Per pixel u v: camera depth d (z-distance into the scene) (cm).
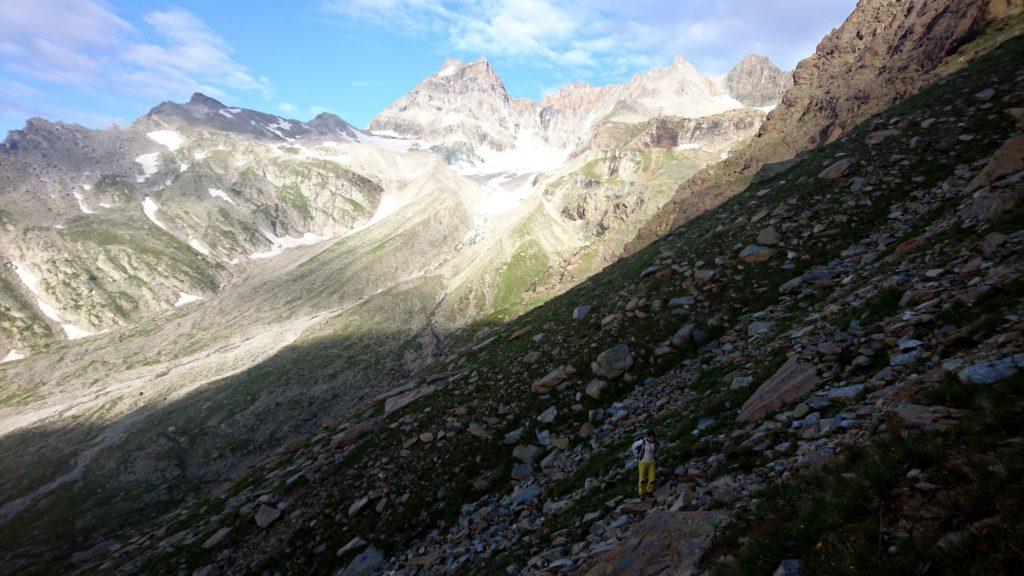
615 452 2264
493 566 1769
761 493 1073
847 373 1545
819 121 9631
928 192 3200
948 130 3669
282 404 16150
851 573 643
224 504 4106
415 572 2198
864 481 809
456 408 3712
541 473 2678
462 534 2373
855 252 3058
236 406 16100
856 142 4600
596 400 3105
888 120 4638
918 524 659
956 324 1371
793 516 882
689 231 5691
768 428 1498
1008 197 1911
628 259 6606
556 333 4197
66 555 9800
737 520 1008
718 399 2036
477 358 5084
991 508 597
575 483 2225
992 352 1052
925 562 580
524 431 3120
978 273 1573
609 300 4225
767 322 2797
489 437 3195
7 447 15862
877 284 2106
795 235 3638
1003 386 848
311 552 2869
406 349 19788
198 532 3569
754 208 4628
